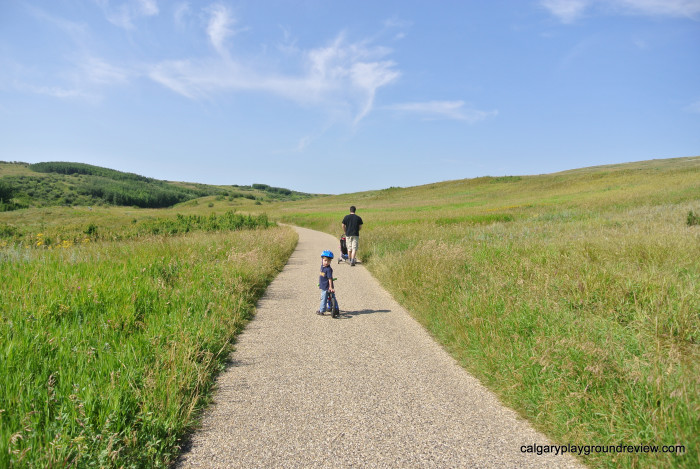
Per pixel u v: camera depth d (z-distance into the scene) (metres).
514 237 13.37
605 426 2.86
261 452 2.80
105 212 68.56
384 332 5.72
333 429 3.11
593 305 5.04
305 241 23.66
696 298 4.65
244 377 4.15
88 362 3.71
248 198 196.38
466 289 6.45
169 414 3.17
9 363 3.44
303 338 5.46
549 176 95.38
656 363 3.22
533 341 4.19
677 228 11.72
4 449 2.38
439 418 3.29
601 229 13.04
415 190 112.31
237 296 7.19
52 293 5.47
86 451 2.57
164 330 4.86
